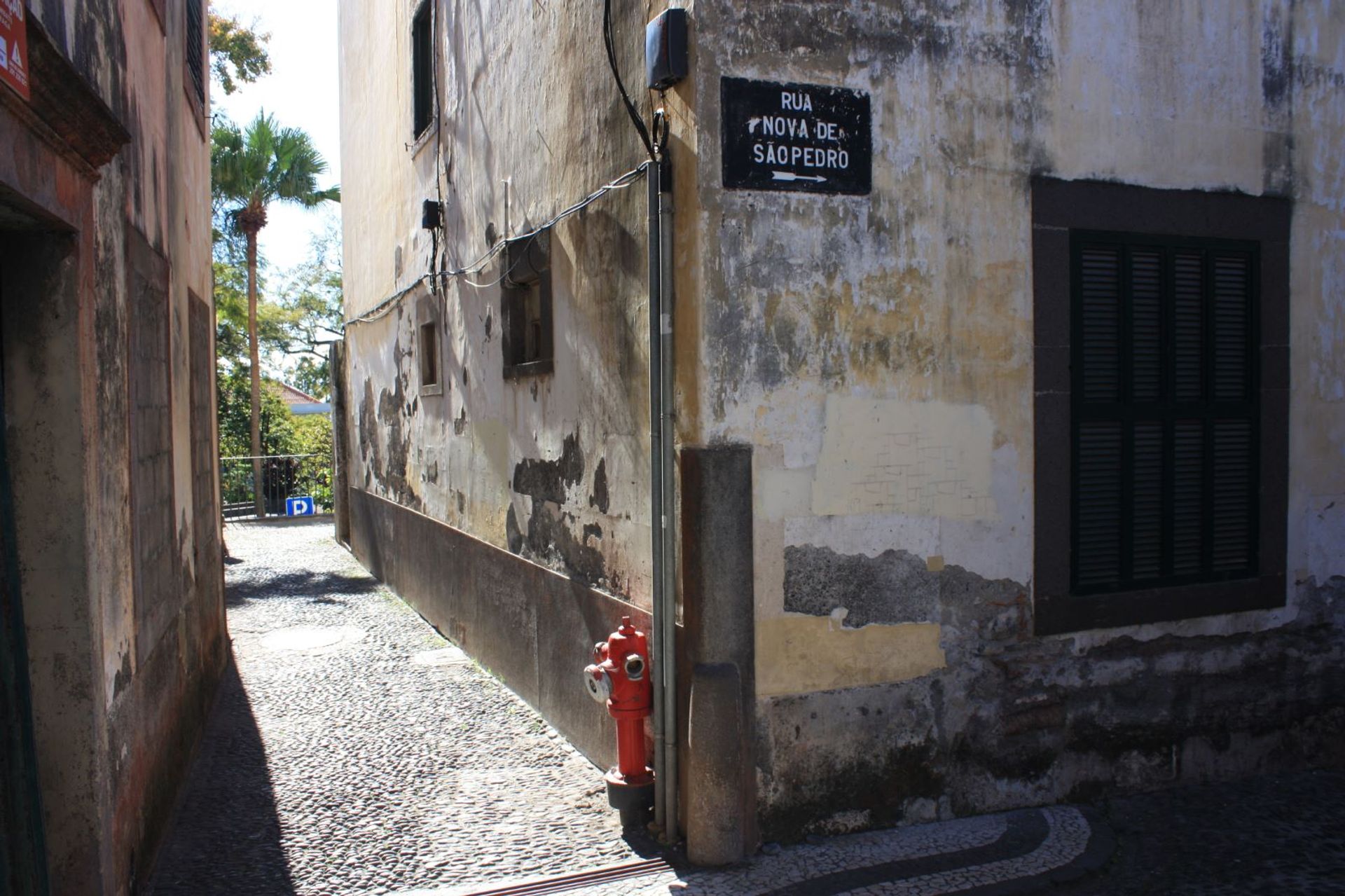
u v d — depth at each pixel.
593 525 5.59
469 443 7.96
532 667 6.66
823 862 4.41
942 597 4.84
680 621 4.59
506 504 7.11
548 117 6.02
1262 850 4.58
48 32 3.15
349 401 13.83
